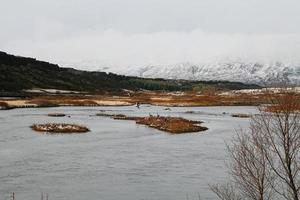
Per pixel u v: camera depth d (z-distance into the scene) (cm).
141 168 3678
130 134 6144
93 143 5156
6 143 5031
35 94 16725
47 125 6681
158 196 2811
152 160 4034
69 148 4722
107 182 3172
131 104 14912
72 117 9125
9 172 3466
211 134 6169
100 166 3738
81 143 5138
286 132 1424
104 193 2878
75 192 2898
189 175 3397
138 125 7531
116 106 14162
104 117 9262
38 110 11069
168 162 3928
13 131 6200
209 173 3453
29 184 3089
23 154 4284
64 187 3022
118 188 3009
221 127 7169
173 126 6794
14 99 13800
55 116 9212
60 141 5281
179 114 10638
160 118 8125
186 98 18550
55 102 13675
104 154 4353
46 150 4559
